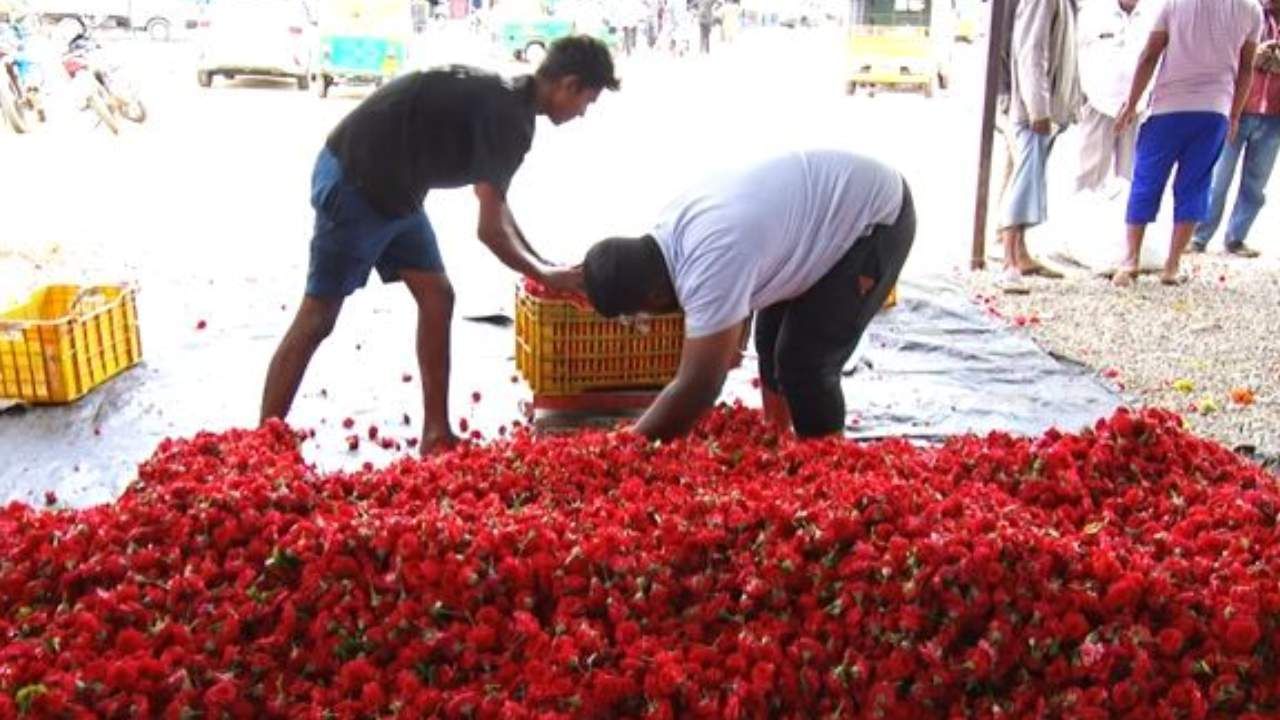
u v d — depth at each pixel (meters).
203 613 2.22
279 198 9.05
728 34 27.05
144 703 1.98
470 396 4.75
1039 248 7.75
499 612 2.23
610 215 8.61
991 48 6.83
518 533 2.37
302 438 3.33
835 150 3.18
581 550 2.30
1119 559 2.29
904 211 3.27
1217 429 4.55
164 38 22.16
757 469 2.87
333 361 5.05
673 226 2.88
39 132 12.37
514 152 3.65
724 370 2.87
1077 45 6.63
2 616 2.28
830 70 21.55
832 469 2.81
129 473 3.92
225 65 16.77
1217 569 2.30
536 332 4.38
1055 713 2.03
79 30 15.55
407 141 3.66
